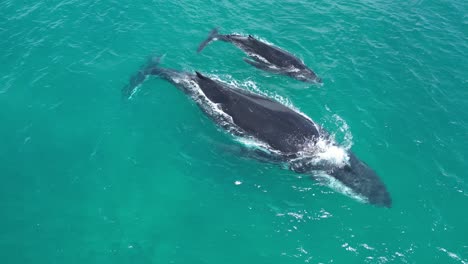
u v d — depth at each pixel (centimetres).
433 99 3228
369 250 2255
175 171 2623
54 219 2336
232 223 2361
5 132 2791
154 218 2367
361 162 2612
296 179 2597
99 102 3050
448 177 2661
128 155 2702
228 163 2680
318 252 2239
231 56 3578
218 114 2877
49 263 2131
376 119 3041
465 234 2345
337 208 2450
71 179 2547
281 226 2355
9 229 2275
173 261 2167
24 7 3919
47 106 2991
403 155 2791
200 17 3978
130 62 3406
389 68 3509
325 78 3384
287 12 4159
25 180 2525
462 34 3962
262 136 2695
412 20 4131
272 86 3291
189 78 3161
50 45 3497
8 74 3209
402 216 2422
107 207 2409
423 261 2212
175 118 2959
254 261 2189
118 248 2211
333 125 2972
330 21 4056
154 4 4069
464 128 2998
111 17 3862
